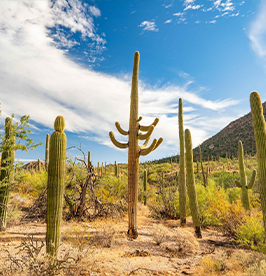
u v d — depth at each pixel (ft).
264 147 17.52
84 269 13.94
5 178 23.11
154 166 136.98
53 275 11.96
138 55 27.78
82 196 29.63
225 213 29.96
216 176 97.60
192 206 27.89
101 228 24.53
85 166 32.04
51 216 13.99
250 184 35.32
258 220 24.22
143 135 25.61
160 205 41.78
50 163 14.47
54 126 14.99
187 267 17.04
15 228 23.25
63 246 17.70
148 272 15.28
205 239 26.91
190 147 29.07
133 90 27.22
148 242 23.27
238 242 24.54
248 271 14.43
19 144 22.31
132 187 25.13
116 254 18.30
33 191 39.04
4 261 13.91
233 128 299.58
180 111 35.99
